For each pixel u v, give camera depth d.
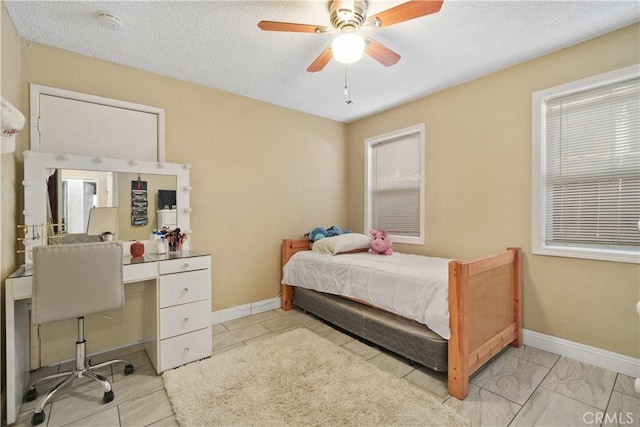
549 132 2.43
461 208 2.95
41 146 2.18
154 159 2.67
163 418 1.66
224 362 2.21
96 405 1.76
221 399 1.77
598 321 2.15
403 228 3.60
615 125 2.13
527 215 2.50
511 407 1.71
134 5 1.79
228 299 3.14
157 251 2.45
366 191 3.98
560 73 2.32
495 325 2.20
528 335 2.47
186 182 2.78
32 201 2.08
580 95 2.28
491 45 2.25
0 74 1.68
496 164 2.69
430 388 1.92
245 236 3.27
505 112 2.62
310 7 1.83
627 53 2.03
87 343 2.37
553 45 2.26
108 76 2.46
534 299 2.45
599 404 1.73
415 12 1.55
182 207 2.75
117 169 2.44
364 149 4.01
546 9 1.85
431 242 3.21
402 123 3.51
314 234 3.60
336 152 4.14
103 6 1.80
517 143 2.55
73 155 2.25
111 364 2.18
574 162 2.31
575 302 2.25
